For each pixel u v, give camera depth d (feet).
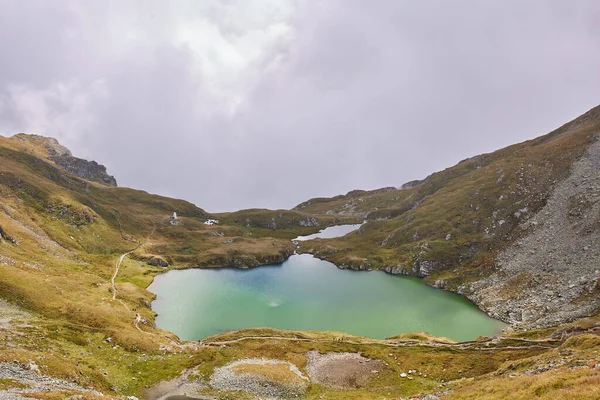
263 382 213.46
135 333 274.16
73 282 368.07
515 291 406.21
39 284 304.71
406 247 646.33
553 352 168.04
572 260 400.88
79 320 271.49
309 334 336.49
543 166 644.27
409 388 213.46
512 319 358.23
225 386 208.54
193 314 414.21
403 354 270.87
